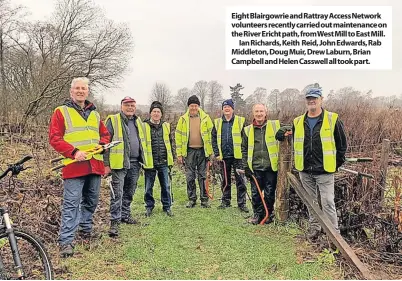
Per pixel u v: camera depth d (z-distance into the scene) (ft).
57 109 14.84
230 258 14.85
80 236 16.47
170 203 21.47
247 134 19.33
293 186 17.76
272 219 19.33
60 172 27.76
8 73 80.74
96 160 15.51
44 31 85.10
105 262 14.47
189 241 16.71
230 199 22.81
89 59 87.25
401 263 14.25
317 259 14.60
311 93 15.55
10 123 41.63
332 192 15.89
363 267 13.01
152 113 20.98
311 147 15.84
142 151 19.48
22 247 14.12
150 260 14.66
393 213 15.92
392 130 33.99
